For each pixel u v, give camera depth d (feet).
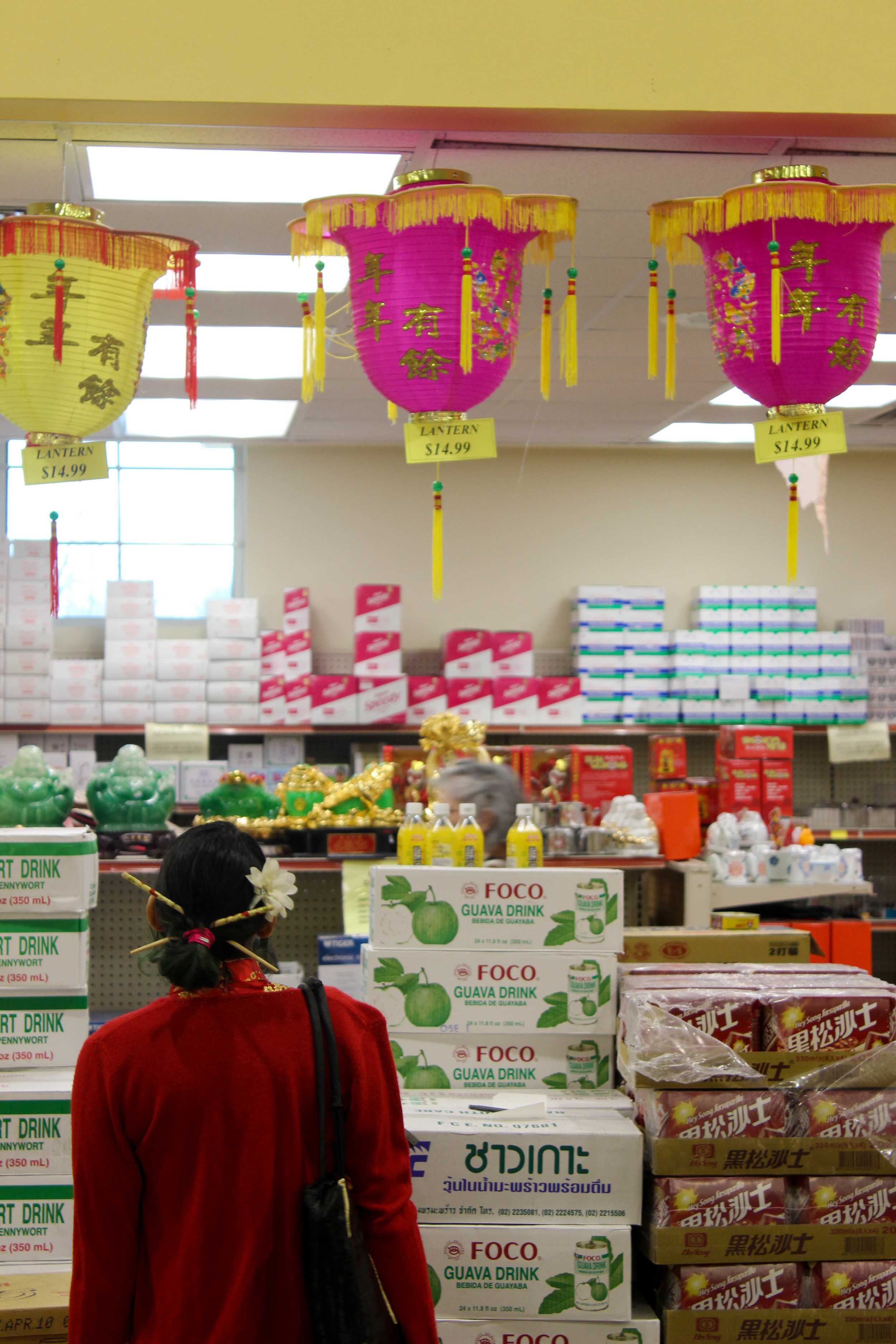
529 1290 7.00
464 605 24.53
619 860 14.83
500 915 7.94
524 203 8.05
